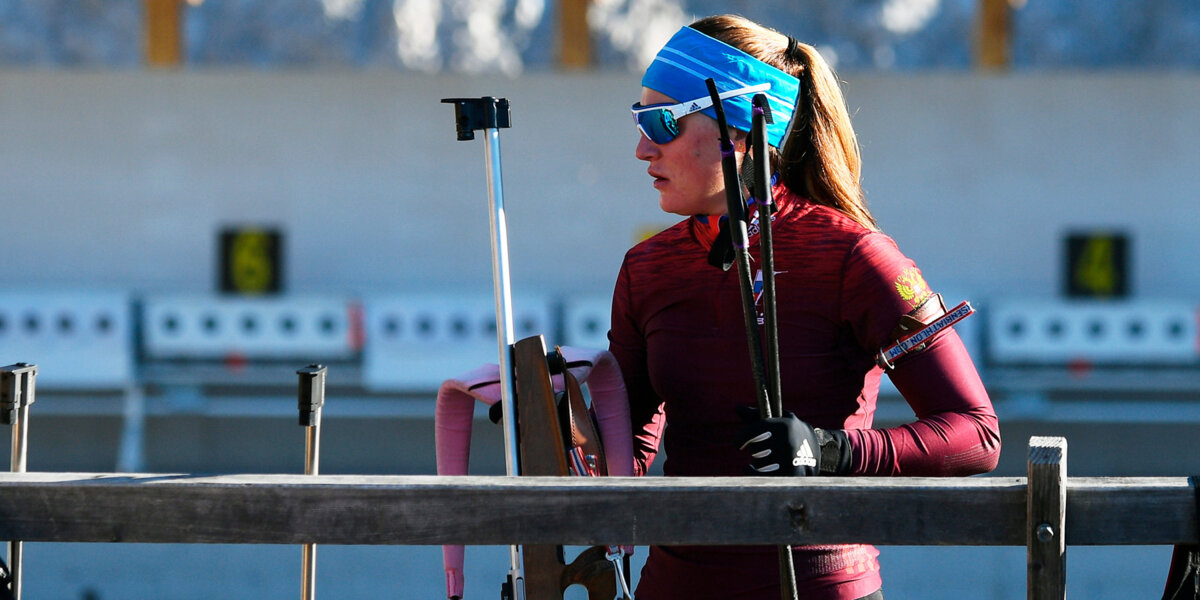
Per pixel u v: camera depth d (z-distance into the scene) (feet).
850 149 22.71
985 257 98.53
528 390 21.27
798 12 101.65
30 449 96.07
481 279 100.42
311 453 22.63
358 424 96.89
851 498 17.74
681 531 17.90
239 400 96.68
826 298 20.84
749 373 21.43
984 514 17.65
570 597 57.41
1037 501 17.33
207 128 98.78
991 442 20.33
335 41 101.19
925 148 98.12
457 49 102.17
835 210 21.53
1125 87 96.99
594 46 99.86
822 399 21.16
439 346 96.68
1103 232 97.60
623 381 22.93
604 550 21.61
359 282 100.17
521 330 96.78
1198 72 96.63
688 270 22.08
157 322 96.12
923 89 97.76
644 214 100.01
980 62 97.60
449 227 100.17
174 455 96.32
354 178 99.60
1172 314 94.02
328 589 63.00
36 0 98.94
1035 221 98.12
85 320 94.94
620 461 22.61
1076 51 99.30
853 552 21.39
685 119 21.61
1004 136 97.81
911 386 20.72
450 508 18.08
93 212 98.84
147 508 18.24
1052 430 95.50
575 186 99.86
